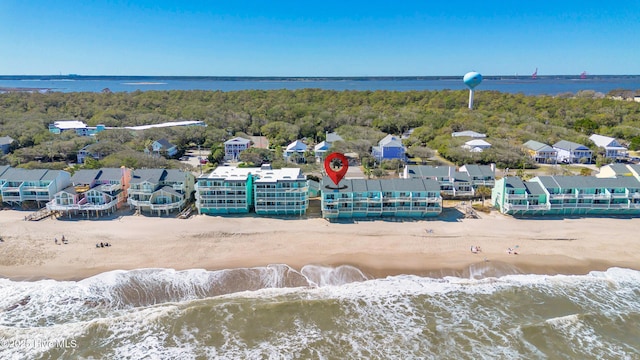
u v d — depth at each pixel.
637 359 33.78
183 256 48.94
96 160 86.44
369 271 46.69
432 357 34.09
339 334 36.69
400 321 38.53
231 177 61.97
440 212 60.72
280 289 43.28
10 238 52.47
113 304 40.16
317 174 80.81
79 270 45.59
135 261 47.66
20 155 88.75
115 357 33.53
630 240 53.91
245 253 49.91
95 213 60.44
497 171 86.06
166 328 37.00
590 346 35.28
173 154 101.56
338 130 119.50
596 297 42.38
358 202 59.50
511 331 37.12
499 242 53.22
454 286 44.22
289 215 61.53
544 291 43.34
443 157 98.56
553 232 56.00
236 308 39.84
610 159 93.06
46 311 38.94
